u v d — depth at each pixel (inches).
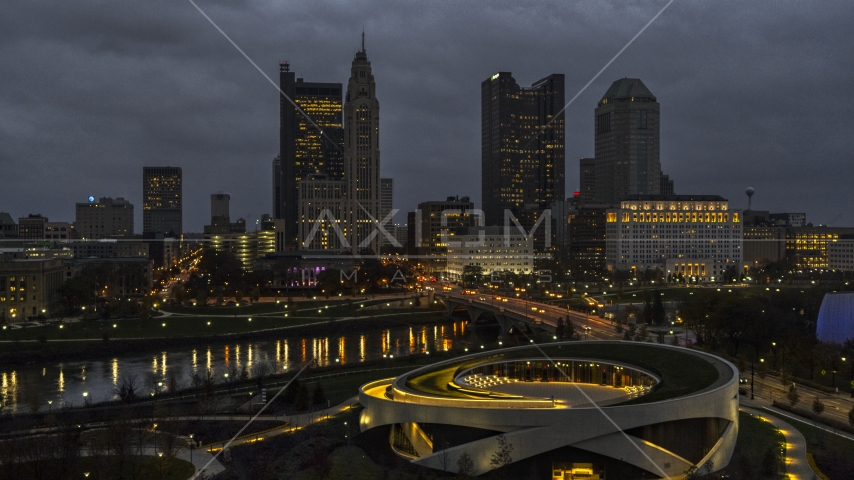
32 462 6058.1
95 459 6338.6
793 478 5876.0
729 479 5792.3
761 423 7465.6
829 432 7121.1
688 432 6210.6
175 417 7736.2
